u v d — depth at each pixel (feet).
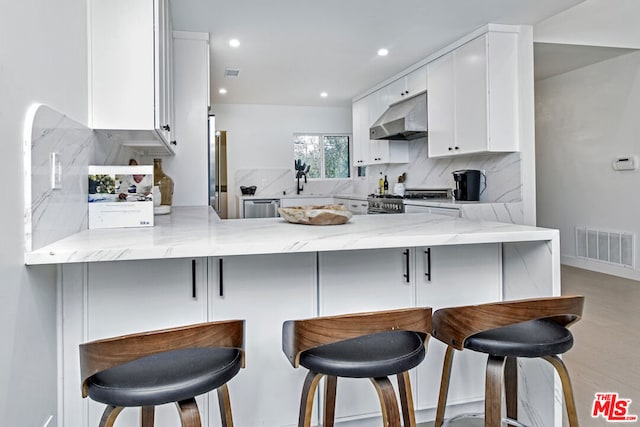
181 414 3.57
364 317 3.80
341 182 23.86
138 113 6.58
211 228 6.32
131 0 6.56
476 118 12.35
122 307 5.34
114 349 3.29
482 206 11.83
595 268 16.29
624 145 15.02
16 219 3.89
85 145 6.10
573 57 15.01
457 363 6.78
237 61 14.80
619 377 7.96
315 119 23.22
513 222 12.12
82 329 5.23
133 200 6.43
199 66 12.14
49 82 4.78
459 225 6.67
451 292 6.61
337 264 6.12
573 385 7.64
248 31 12.01
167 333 3.39
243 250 4.64
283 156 22.85
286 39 12.68
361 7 10.52
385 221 7.52
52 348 4.92
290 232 5.74
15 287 3.86
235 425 5.82
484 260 6.75
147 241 4.83
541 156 18.53
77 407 5.22
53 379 4.96
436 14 11.10
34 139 4.17
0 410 3.53
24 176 4.05
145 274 5.42
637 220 14.71
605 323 10.75
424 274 6.49
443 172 15.99
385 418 3.92
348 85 18.49
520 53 12.10
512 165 12.48
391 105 17.26
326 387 4.99
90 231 5.92
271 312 5.86
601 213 15.97
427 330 4.13
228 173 22.17
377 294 6.30
